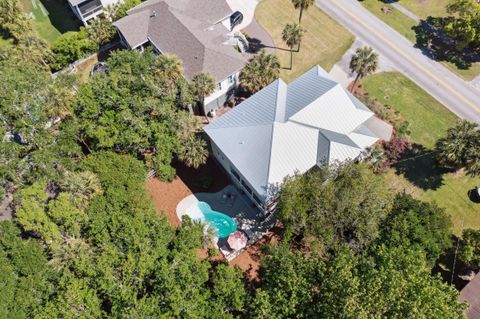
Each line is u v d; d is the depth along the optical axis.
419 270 31.14
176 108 49.66
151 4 61.31
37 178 41.16
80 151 45.44
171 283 31.17
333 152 42.84
